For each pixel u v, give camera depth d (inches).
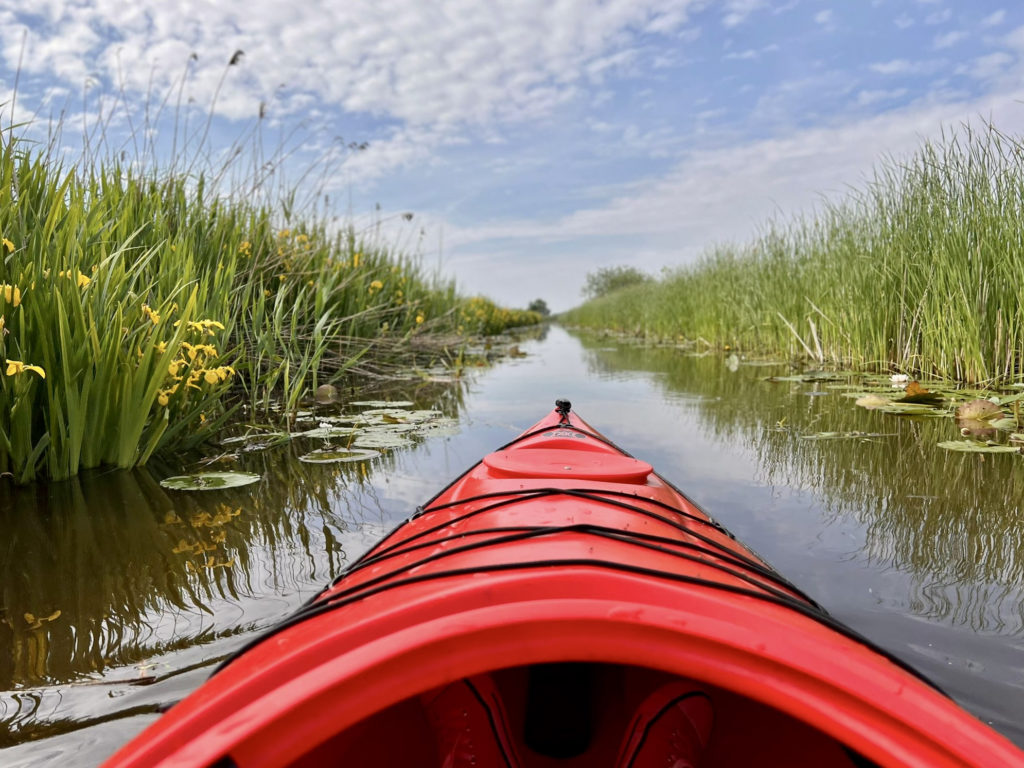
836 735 31.1
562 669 53.0
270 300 229.3
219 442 157.9
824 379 277.3
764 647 32.4
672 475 129.7
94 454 125.0
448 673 32.1
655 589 34.5
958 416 182.1
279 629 40.5
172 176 197.8
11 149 128.1
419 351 345.4
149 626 70.0
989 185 219.1
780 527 100.0
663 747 49.2
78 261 129.4
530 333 1089.4
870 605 74.5
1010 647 65.2
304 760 43.9
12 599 76.5
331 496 117.2
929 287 240.2
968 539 94.0
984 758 28.5
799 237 385.4
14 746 50.9
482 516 56.0
